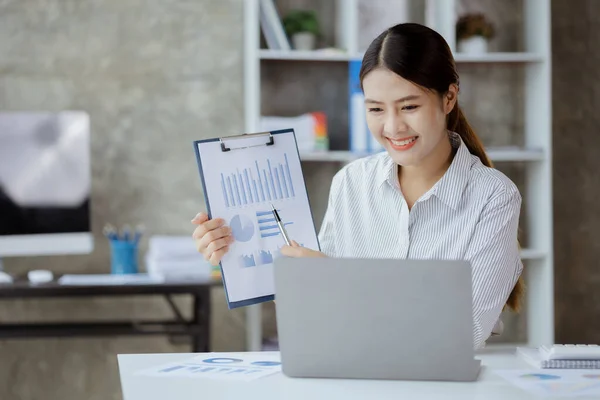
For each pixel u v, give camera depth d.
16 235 4.06
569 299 4.93
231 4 4.55
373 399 1.57
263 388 1.67
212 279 3.93
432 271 1.68
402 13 4.63
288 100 4.60
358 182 2.43
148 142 4.51
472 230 2.20
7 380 4.44
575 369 1.85
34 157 4.09
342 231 2.45
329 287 1.71
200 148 2.07
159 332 3.84
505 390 1.64
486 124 4.79
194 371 1.84
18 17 4.37
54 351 4.47
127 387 1.68
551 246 4.46
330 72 4.63
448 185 2.22
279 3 4.55
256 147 2.10
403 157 2.11
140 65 4.49
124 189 4.49
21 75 4.38
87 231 4.16
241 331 4.61
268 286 2.08
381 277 1.69
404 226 2.28
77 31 4.42
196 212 4.55
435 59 2.06
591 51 4.91
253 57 4.27
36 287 3.71
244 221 2.07
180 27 4.52
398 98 2.04
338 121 4.64
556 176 4.91
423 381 1.72
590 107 4.91
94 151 4.46
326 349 1.74
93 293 3.76
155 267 4.03
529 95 4.65
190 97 4.53
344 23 4.44
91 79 4.45
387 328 1.71
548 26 4.47
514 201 2.19
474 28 4.52
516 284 2.29
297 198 2.11
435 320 1.69
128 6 4.47
